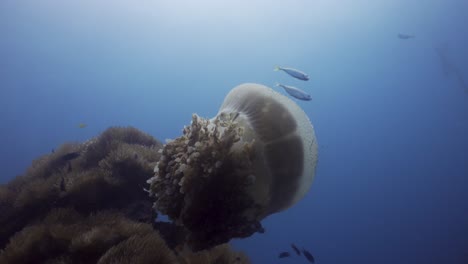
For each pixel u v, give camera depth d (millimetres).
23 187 5723
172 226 4973
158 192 2789
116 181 5031
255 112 2752
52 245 3852
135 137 6477
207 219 2438
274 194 2721
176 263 3594
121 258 3266
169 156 2816
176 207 2602
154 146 6414
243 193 2439
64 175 5277
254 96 2844
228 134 2508
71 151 6578
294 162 2732
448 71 31328
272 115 2713
